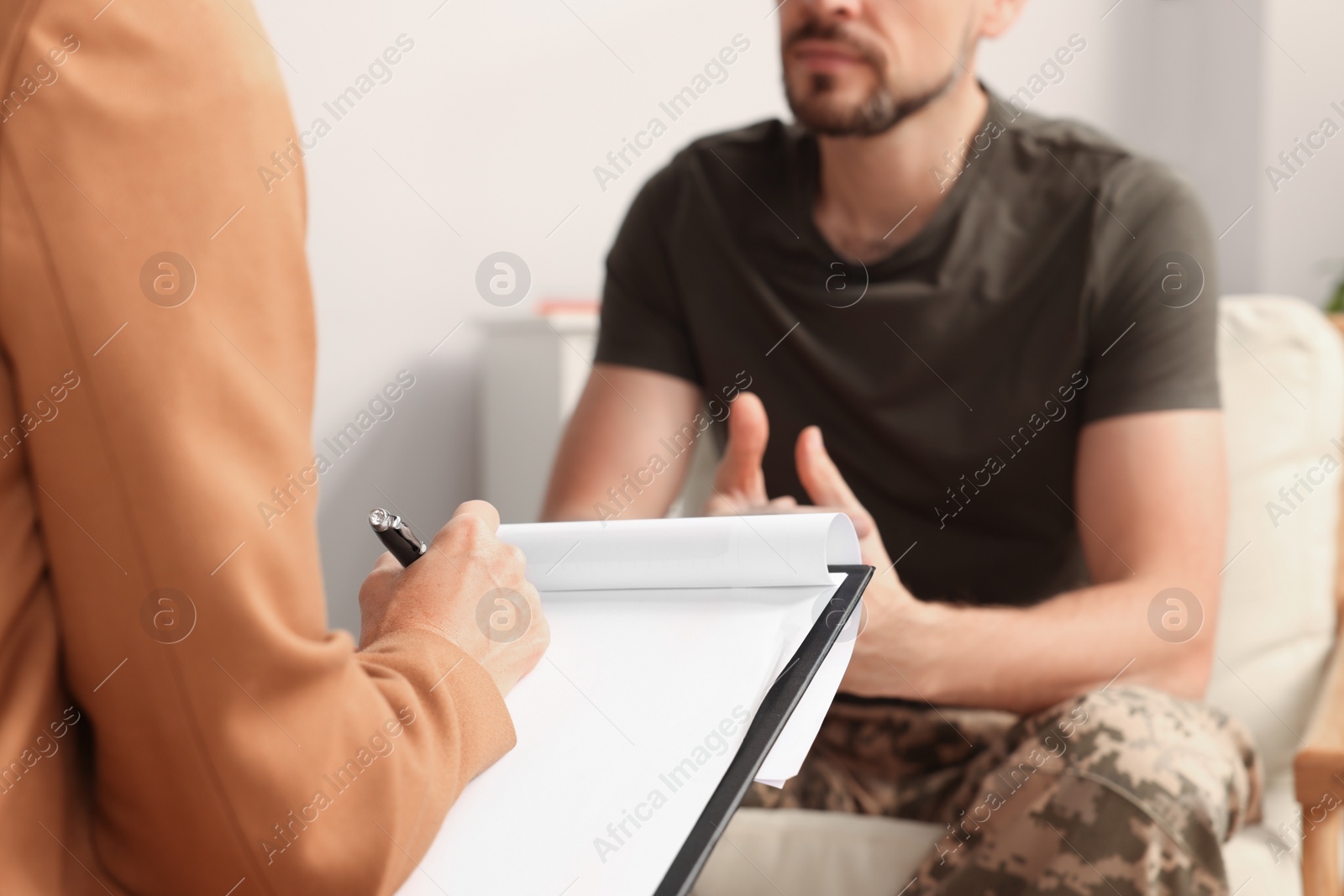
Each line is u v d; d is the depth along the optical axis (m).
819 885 0.89
